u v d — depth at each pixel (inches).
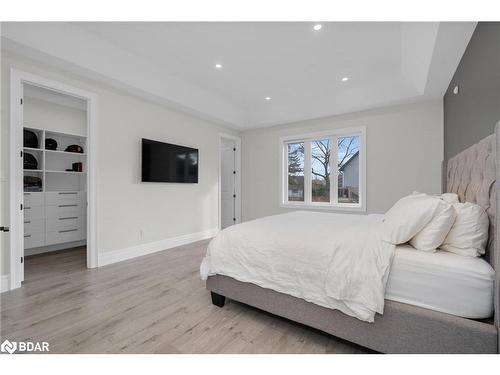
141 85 118.6
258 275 64.7
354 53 108.1
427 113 129.9
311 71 125.6
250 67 122.8
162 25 91.9
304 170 176.7
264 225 79.1
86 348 54.9
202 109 153.1
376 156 144.7
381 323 48.3
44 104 145.8
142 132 131.6
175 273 103.5
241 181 205.8
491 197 49.3
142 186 132.6
